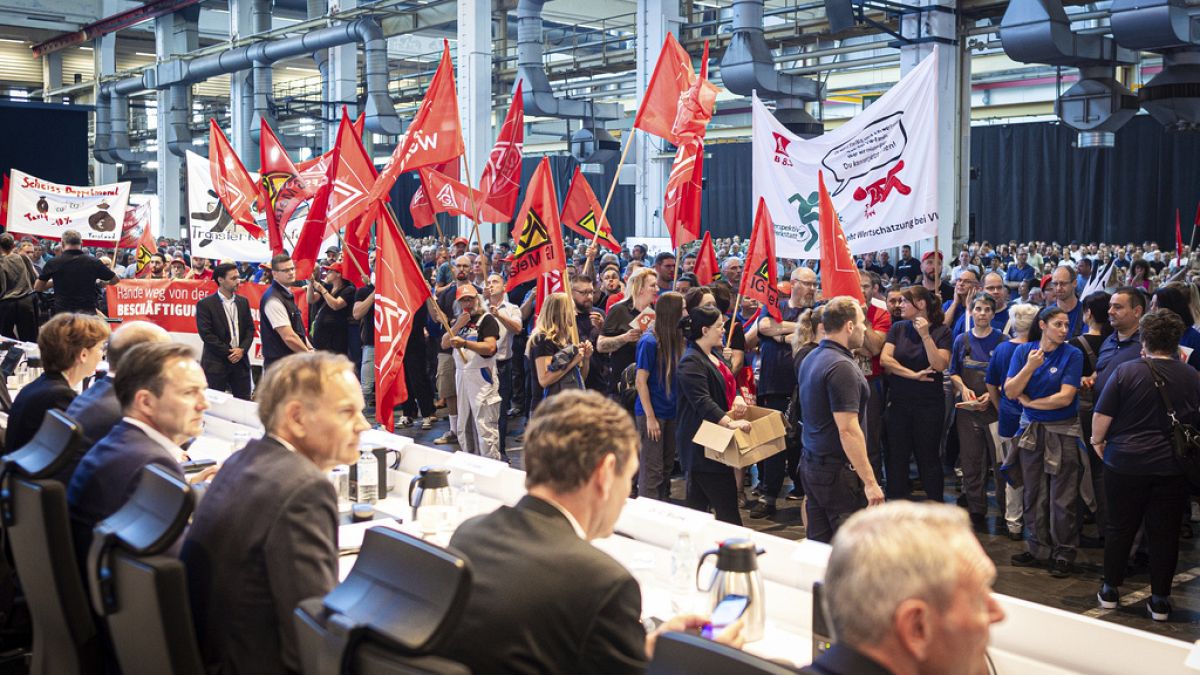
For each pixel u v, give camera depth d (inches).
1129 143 1130.0
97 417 145.0
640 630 85.8
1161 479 206.7
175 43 1268.5
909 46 639.1
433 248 804.0
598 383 322.0
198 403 123.0
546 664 83.0
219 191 412.8
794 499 313.0
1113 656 99.3
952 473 340.5
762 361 306.7
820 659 60.9
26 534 112.6
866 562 57.6
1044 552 243.9
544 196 310.2
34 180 546.3
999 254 983.0
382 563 77.8
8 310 518.3
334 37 988.6
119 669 109.1
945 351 272.7
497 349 344.8
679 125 307.9
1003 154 1212.5
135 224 651.5
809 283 301.9
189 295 404.5
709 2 1089.4
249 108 1159.0
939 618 56.1
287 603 94.9
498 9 1065.5
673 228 313.9
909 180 288.2
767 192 319.0
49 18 1414.9
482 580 85.3
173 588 89.5
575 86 1121.4
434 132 295.0
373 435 201.2
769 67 716.0
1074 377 233.9
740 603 105.7
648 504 147.4
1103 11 668.7
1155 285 519.5
